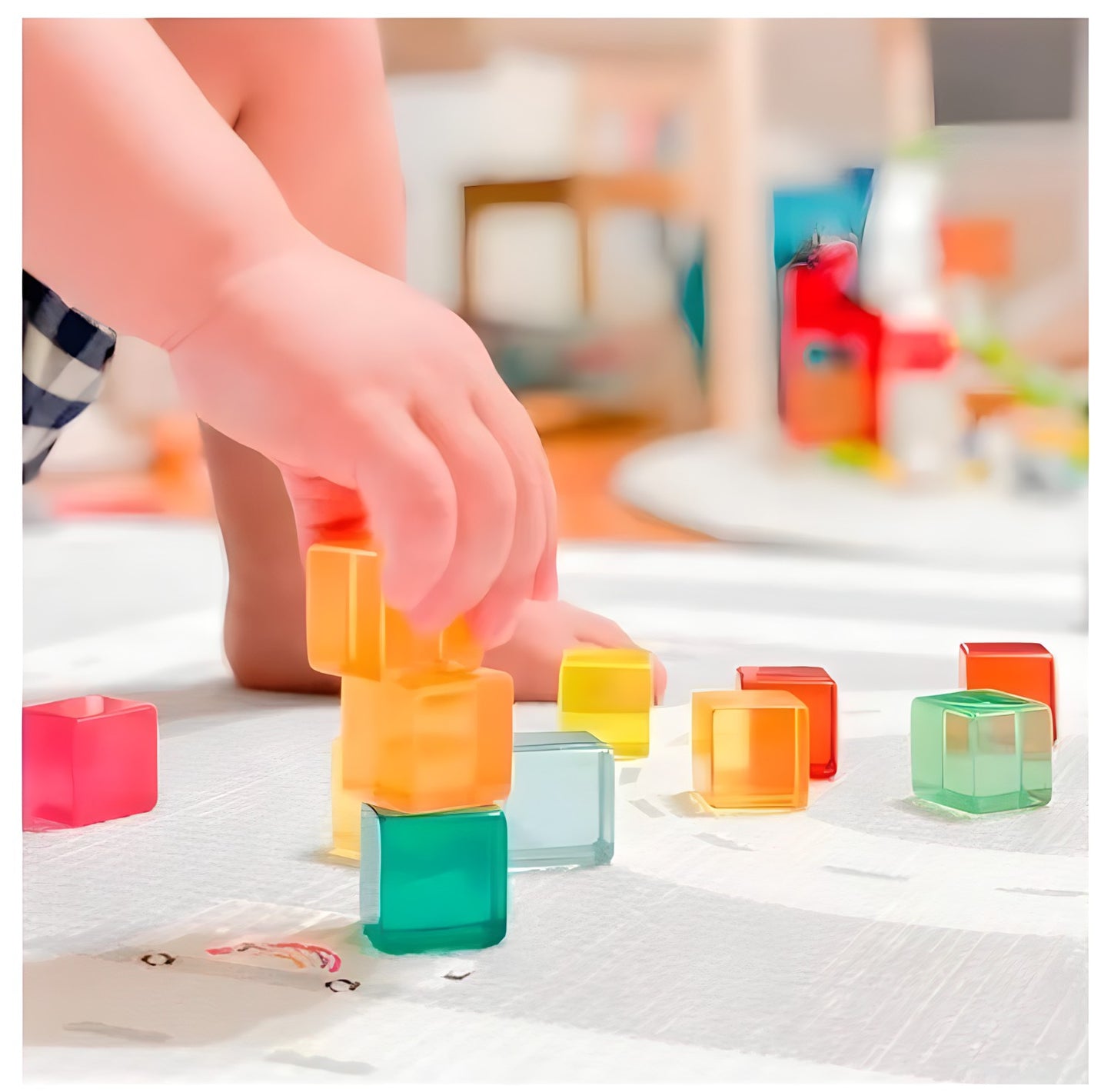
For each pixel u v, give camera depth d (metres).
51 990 0.56
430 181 2.65
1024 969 0.59
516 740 0.74
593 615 1.13
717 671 1.18
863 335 2.43
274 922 0.63
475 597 0.63
